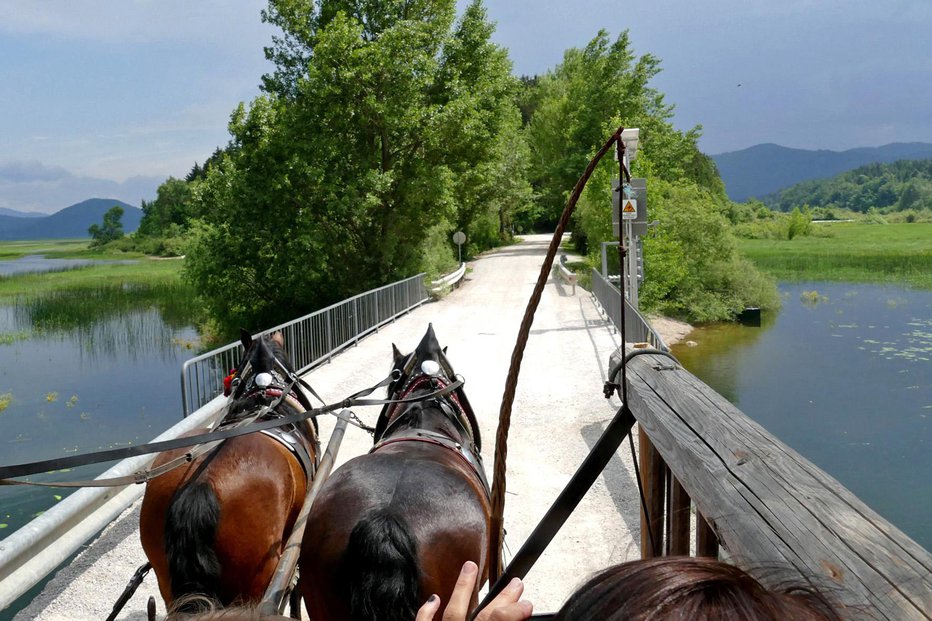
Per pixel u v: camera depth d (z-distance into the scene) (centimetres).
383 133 2753
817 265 5559
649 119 5000
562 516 240
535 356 1497
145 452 338
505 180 4947
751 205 13438
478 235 5594
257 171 2694
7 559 435
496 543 248
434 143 2794
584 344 1628
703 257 3262
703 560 77
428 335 503
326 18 2836
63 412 1673
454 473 343
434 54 2939
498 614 100
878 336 2625
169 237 12619
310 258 2666
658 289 2894
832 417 1582
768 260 5947
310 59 2798
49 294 5200
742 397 1795
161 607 509
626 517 666
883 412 1602
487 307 2458
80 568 571
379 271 2917
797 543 147
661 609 67
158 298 4778
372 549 284
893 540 140
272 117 2717
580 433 945
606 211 3131
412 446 389
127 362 2473
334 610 291
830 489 172
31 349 2819
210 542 336
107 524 647
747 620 66
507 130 3619
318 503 323
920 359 2181
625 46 4975
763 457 199
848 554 135
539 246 6225
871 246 7456
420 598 283
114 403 1772
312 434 499
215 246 2800
